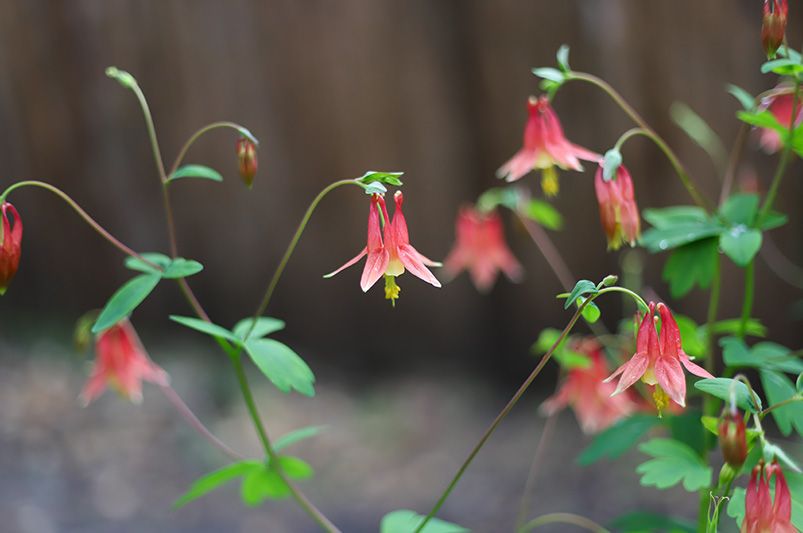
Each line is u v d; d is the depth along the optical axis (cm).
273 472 96
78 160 175
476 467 152
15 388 161
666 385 86
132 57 169
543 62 154
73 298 183
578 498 141
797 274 146
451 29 160
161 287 181
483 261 112
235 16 165
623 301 157
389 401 169
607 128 150
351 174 169
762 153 143
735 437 83
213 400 165
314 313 178
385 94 165
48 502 136
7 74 173
